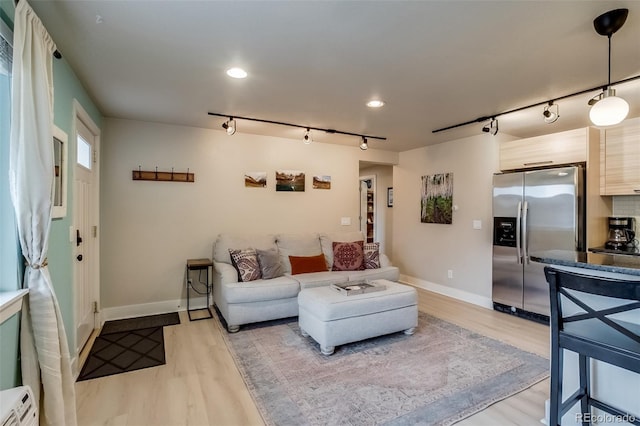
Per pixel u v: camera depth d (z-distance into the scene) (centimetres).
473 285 446
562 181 338
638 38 192
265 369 252
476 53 217
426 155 523
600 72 242
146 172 379
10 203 153
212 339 311
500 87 274
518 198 379
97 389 224
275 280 361
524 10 169
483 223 435
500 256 399
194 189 408
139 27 187
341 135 447
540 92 284
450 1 162
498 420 193
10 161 146
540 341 309
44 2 162
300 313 317
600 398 173
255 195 445
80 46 208
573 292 182
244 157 438
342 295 297
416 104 318
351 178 522
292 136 455
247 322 332
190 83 270
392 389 225
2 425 104
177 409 201
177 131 398
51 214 166
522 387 228
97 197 342
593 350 144
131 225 376
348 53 218
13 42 144
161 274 392
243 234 433
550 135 361
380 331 300
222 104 321
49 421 155
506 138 430
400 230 573
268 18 178
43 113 158
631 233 349
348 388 226
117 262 369
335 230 507
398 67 238
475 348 292
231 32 193
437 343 303
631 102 300
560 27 184
